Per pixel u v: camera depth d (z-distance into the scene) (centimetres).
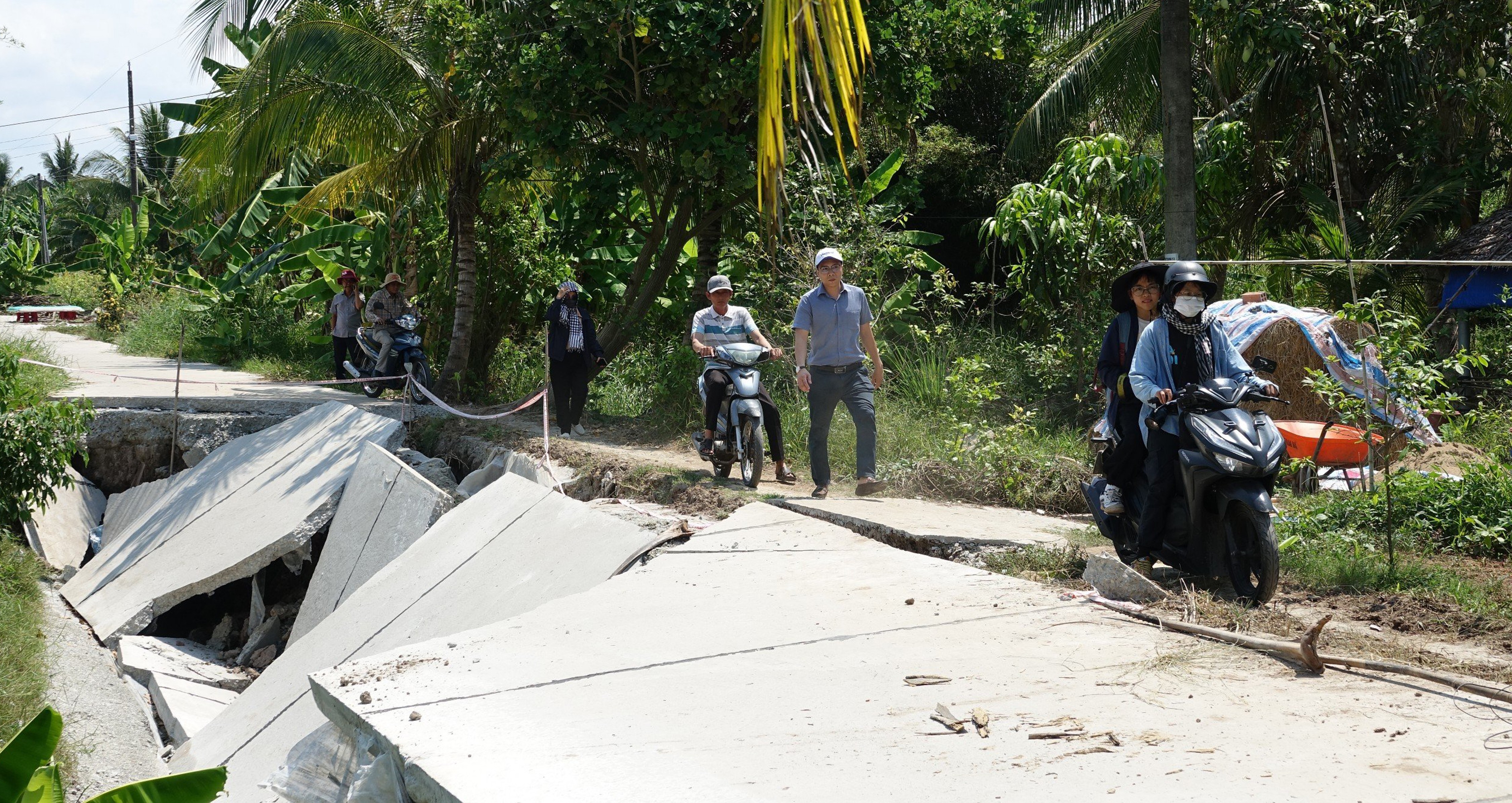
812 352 835
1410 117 1522
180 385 1565
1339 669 418
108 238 3500
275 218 2197
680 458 1063
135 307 2811
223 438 1312
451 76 1320
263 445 1230
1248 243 1691
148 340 2244
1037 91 1920
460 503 970
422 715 392
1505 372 1304
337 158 1537
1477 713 364
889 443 1022
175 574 986
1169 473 563
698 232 1383
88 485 1259
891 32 1254
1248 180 1620
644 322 1457
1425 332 768
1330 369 960
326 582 941
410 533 912
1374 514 711
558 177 1386
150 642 913
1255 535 558
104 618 953
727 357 902
